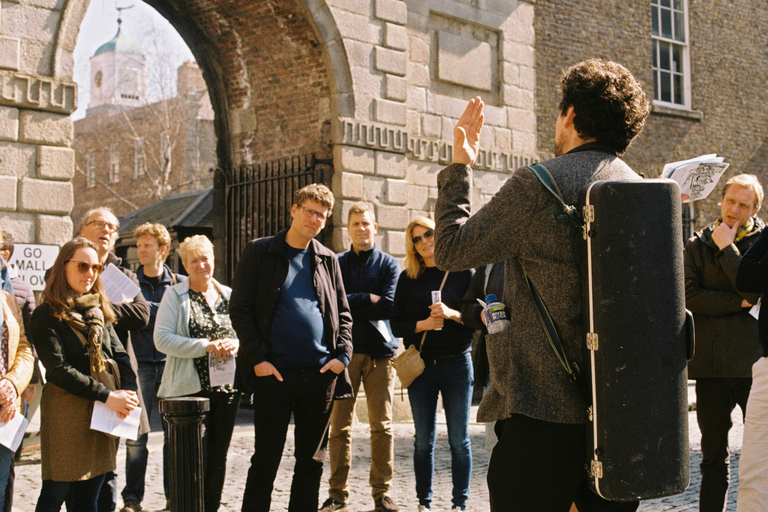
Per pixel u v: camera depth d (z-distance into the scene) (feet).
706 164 12.80
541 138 34.78
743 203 12.72
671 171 13.00
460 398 14.80
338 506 15.58
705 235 13.17
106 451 11.71
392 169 28.81
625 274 6.48
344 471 15.64
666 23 42.06
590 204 6.57
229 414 14.10
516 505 6.94
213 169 31.86
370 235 17.26
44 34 21.33
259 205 29.25
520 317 7.18
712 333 12.64
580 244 6.74
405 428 25.76
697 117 42.09
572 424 6.88
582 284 6.70
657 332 6.51
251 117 30.96
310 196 12.84
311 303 12.84
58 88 21.38
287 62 29.01
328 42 27.22
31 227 20.80
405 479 18.24
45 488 11.39
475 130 7.67
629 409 6.42
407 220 29.27
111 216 15.06
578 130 7.33
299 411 12.80
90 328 11.60
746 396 12.85
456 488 14.74
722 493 12.46
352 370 16.06
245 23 29.14
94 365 11.54
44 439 11.42
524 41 34.27
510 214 6.89
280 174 28.43
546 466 6.88
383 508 15.35
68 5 21.65
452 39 31.73
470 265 7.20
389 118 28.78
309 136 28.66
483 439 23.06
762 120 45.39
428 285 15.57
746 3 45.34
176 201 53.06
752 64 45.29
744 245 13.35
